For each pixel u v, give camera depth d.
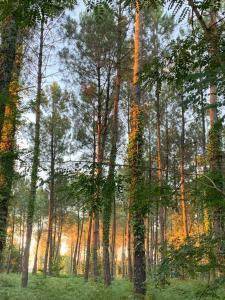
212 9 3.46
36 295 14.20
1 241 10.32
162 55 3.83
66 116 27.89
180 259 3.53
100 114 21.66
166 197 3.96
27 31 10.92
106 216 19.22
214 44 3.30
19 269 49.88
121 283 20.44
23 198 36.06
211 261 3.47
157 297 12.05
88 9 3.24
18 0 2.98
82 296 14.27
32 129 16.25
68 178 4.21
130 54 20.12
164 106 24.44
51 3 3.03
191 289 11.84
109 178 4.15
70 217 50.09
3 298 12.90
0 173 8.23
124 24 18.77
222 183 3.71
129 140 12.00
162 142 28.39
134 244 12.12
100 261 40.94
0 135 5.46
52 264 36.75
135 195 4.05
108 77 20.91
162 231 23.20
